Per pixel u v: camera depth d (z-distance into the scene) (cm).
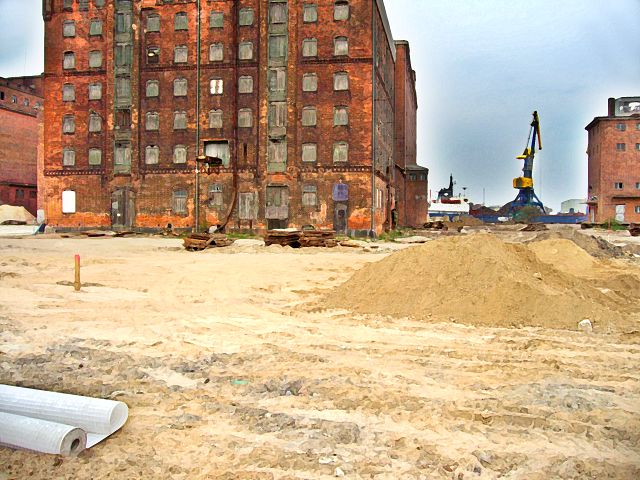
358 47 4322
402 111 6366
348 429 486
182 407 550
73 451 443
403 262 1175
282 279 1612
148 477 407
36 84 8625
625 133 7506
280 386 614
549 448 460
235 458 439
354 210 4303
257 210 4444
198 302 1216
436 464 429
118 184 4700
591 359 741
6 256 2227
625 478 406
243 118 4516
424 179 6944
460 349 791
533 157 11106
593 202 7762
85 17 4819
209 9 4584
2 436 451
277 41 4459
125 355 746
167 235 4203
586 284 1208
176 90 4631
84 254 2420
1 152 7200
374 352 778
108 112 4738
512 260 1174
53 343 822
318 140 4359
